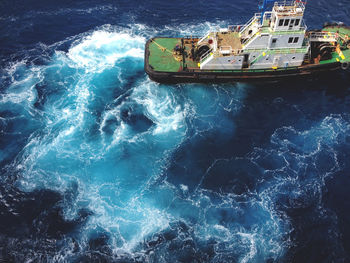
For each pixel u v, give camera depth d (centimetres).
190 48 5181
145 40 5797
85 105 4653
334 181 3816
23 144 4197
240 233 3394
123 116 4503
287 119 4484
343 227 3441
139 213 3550
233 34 5019
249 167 3956
